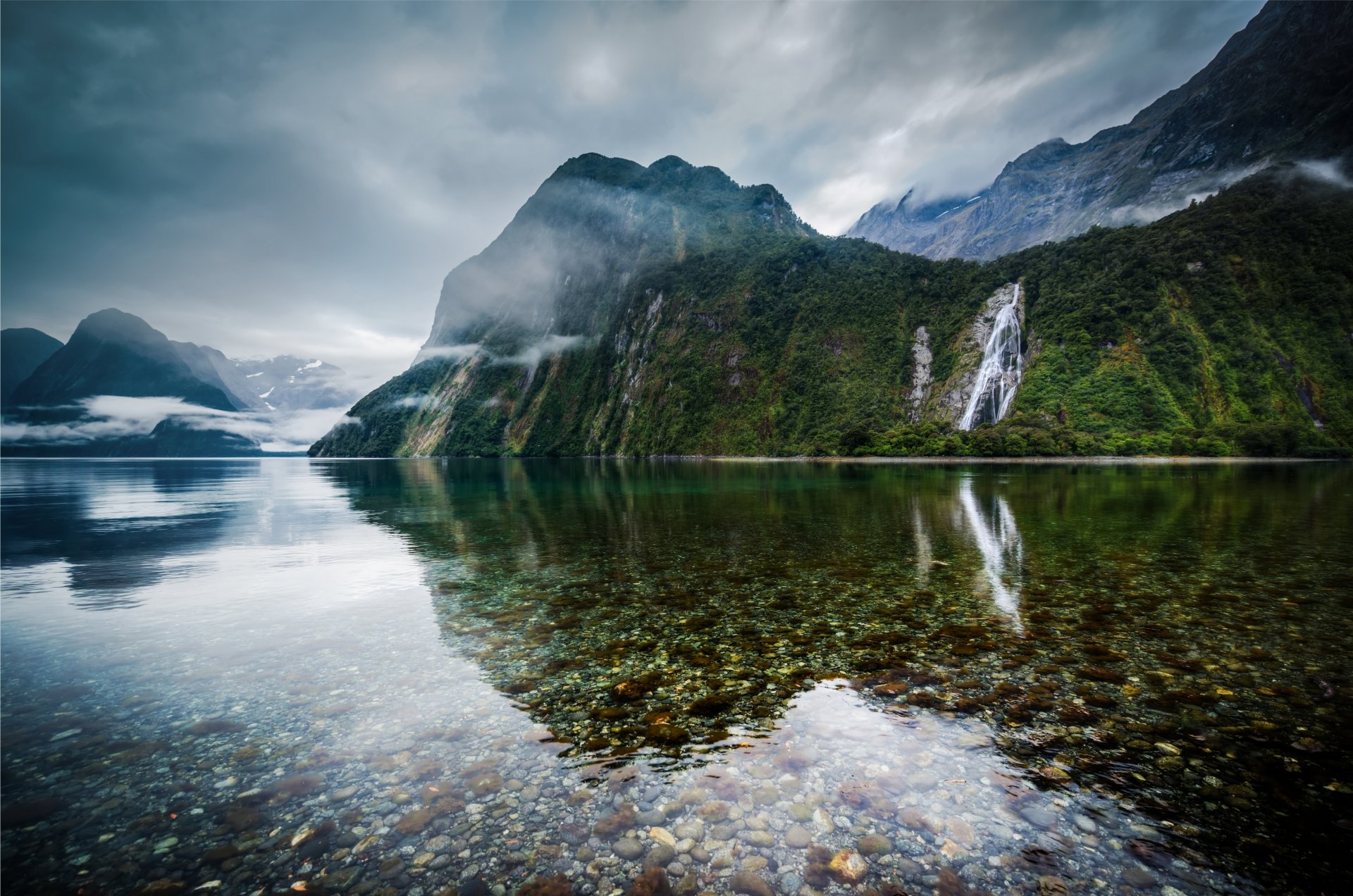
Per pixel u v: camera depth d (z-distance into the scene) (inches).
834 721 362.9
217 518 1611.7
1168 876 224.7
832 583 736.3
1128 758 312.8
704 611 623.2
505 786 296.0
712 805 276.5
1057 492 1963.6
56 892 222.4
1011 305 6658.5
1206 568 790.5
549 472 4633.4
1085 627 544.7
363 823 267.1
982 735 341.4
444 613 634.8
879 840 249.3
